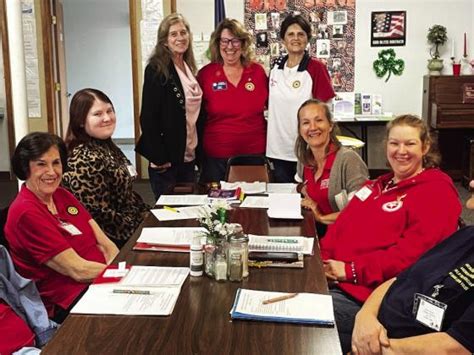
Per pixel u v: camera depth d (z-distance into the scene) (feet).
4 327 5.56
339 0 22.04
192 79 12.58
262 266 6.43
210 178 13.19
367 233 7.48
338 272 7.15
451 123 21.06
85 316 5.14
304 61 12.96
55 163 7.38
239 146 12.96
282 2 22.02
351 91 22.63
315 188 9.84
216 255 6.01
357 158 9.53
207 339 4.70
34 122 22.09
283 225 8.30
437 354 4.76
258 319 5.04
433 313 5.02
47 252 7.06
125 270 6.31
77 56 32.22
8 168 23.43
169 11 21.42
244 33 12.55
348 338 6.84
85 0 31.60
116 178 9.38
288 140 13.01
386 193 7.50
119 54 32.24
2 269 5.93
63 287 7.29
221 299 5.52
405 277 5.74
